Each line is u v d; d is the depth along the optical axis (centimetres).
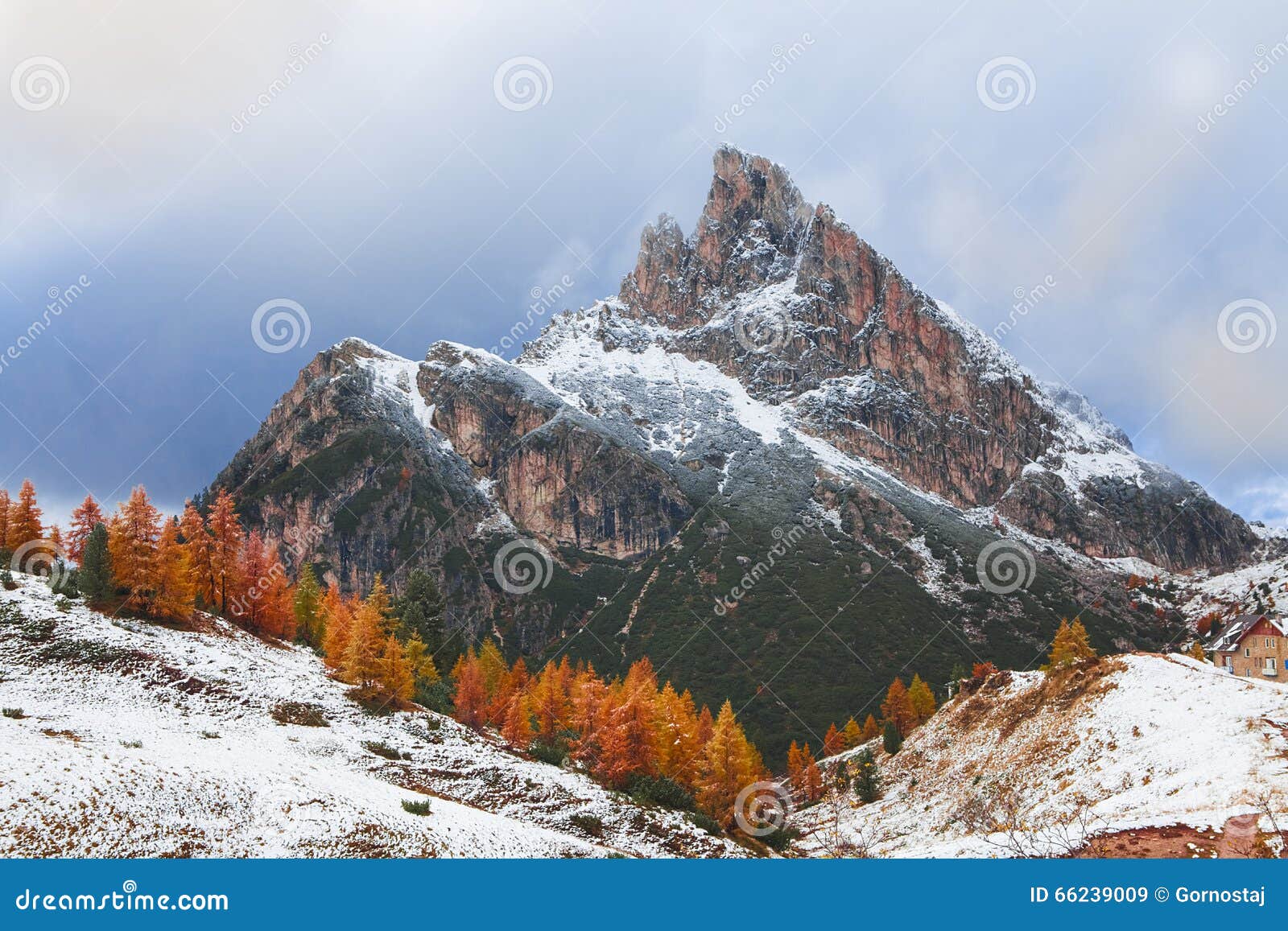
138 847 4866
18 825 4681
